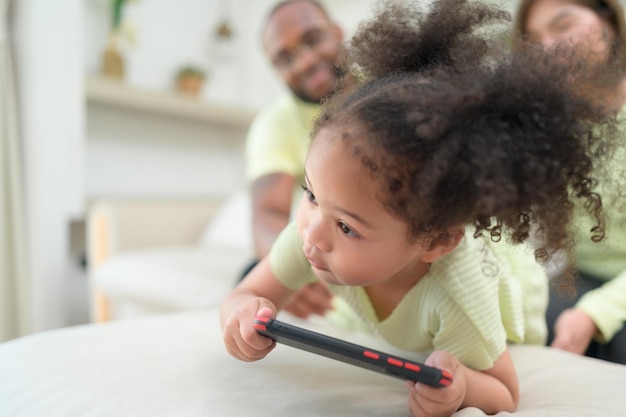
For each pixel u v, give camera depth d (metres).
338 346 0.37
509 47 0.40
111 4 2.15
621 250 0.83
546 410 0.45
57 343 0.58
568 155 0.34
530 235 0.38
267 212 1.15
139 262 1.58
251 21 2.68
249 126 2.67
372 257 0.39
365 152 0.36
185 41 2.48
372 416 0.43
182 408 0.43
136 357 0.54
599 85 0.41
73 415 0.42
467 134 0.33
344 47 0.53
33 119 1.68
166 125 2.43
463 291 0.47
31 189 1.69
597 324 0.76
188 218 2.02
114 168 2.24
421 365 0.36
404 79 0.40
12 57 1.68
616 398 0.47
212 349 0.58
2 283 1.63
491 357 0.47
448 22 0.43
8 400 0.46
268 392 0.47
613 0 0.97
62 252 1.76
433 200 0.34
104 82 1.88
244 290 0.57
